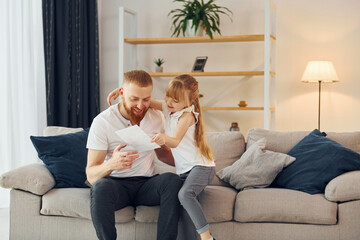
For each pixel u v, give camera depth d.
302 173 2.83
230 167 3.05
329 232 2.57
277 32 4.85
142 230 2.68
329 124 4.76
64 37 4.48
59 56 4.46
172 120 2.56
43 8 4.27
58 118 4.48
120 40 4.73
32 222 2.75
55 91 4.46
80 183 2.88
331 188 2.60
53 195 2.71
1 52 3.97
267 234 2.62
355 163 2.79
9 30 3.98
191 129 2.60
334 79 4.44
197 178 2.49
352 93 4.69
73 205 2.65
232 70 4.97
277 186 2.99
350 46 4.69
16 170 2.76
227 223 2.66
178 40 4.73
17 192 2.76
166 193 2.45
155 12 5.14
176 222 2.43
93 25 4.89
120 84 4.73
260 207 2.60
